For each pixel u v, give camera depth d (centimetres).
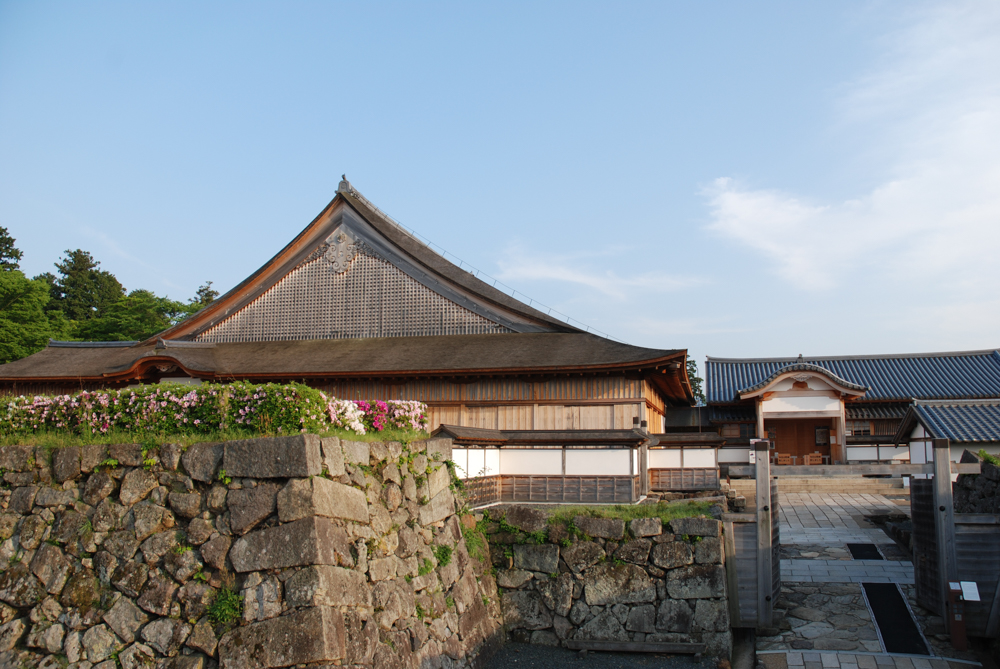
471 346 2481
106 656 924
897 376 4194
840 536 2156
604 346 2319
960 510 1852
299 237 2880
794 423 3972
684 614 1366
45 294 4794
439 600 1186
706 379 4394
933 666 1310
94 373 2569
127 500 995
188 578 929
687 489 2378
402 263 2773
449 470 1419
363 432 1183
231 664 861
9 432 1141
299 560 886
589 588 1421
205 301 7725
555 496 1983
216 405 1055
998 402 2694
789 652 1373
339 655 862
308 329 2830
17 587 996
